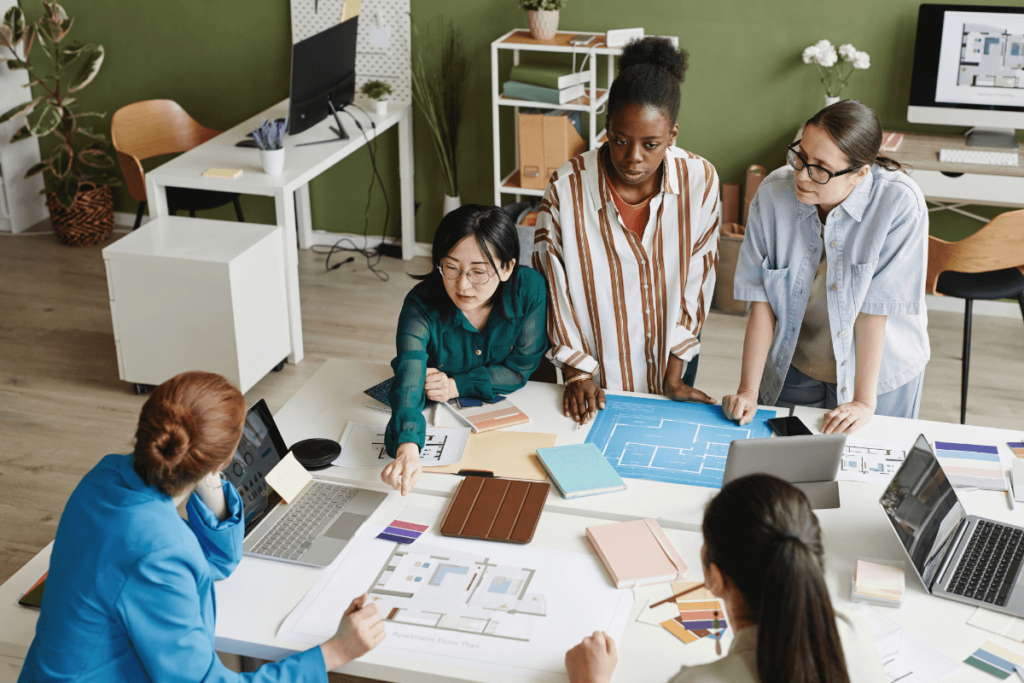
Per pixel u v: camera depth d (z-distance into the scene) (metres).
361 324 4.52
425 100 4.99
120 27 5.29
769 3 4.39
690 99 4.67
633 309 2.34
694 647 1.56
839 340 2.24
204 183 3.91
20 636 1.64
